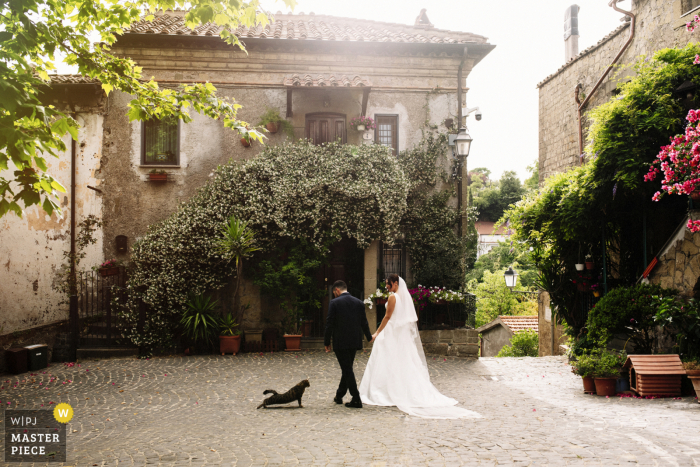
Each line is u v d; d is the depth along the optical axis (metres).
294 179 11.45
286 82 11.52
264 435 4.99
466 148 11.94
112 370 9.43
